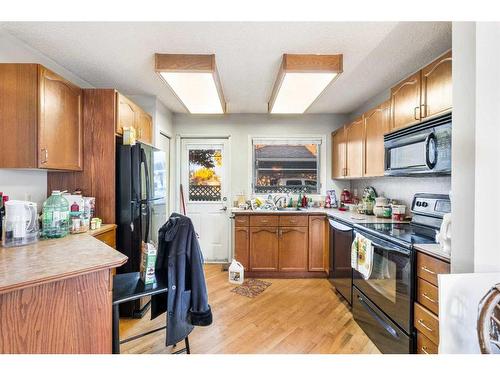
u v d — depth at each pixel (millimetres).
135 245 2203
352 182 3746
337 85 2660
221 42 1822
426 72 1678
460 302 786
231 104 3324
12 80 1669
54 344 913
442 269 1254
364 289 1999
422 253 1396
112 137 2160
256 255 3172
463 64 903
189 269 1444
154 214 2584
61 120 1896
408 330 1473
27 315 864
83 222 1831
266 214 3170
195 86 2279
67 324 942
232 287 2855
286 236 3168
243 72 2320
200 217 3852
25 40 1822
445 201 1834
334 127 3797
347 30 1665
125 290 1320
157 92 2920
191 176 3846
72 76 2389
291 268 3162
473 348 772
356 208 3186
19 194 1886
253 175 3830
